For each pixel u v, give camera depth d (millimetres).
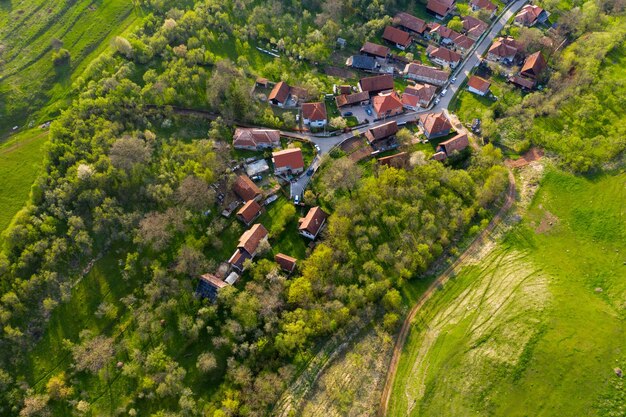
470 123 158750
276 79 168500
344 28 191125
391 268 121250
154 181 132250
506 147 150875
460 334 105812
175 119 150000
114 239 121562
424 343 107375
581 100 158250
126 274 115625
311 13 197125
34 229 116125
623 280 111500
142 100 150000
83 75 155750
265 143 145250
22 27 175250
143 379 101938
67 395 99500
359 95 160875
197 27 177750
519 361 96375
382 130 149375
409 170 140125
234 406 96312
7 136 144500
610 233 122938
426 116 156250
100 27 177500
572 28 194000
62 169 128375
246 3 191625
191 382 102812
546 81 174375
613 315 103812
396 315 111750
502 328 104000
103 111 141875
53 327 108750
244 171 141375
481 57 185750
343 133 152875
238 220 129500
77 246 118125
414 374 102438
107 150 133125
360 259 122250
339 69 176750
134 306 112812
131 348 107125
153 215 125688
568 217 129125
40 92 155625
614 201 129500
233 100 148625
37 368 103438
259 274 115000
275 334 107562
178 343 107750
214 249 123438
